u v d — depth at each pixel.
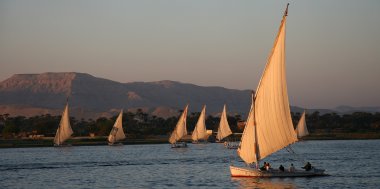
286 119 67.31
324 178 74.31
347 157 123.69
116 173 89.19
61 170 95.94
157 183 73.50
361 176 78.12
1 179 80.94
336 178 74.81
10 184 74.56
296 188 65.00
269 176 73.62
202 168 96.94
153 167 100.94
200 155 139.38
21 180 79.44
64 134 199.50
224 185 68.88
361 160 113.19
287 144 67.81
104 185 72.31
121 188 68.88
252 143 70.12
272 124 68.44
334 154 136.75
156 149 180.25
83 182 76.19
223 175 82.25
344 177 76.38
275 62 67.50
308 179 73.19
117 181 76.94
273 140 68.75
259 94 69.31
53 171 93.94
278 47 67.19
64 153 158.50
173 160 120.19
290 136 67.38
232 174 76.19
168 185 71.06
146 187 69.31
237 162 111.38
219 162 112.06
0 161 121.75
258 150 69.75
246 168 74.38
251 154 70.31
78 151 170.88
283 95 67.25
